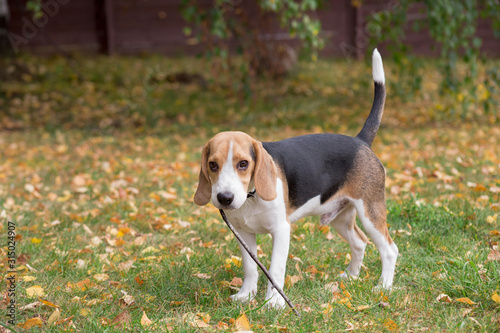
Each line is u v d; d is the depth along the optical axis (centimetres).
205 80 1377
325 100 1232
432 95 1241
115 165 798
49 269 445
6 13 1490
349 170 405
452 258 427
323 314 364
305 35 913
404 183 659
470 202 577
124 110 1183
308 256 479
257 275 410
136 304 388
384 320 350
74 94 1291
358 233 439
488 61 1509
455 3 862
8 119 1139
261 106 1185
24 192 689
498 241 479
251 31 1108
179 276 433
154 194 648
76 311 374
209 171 351
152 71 1420
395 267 438
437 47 1659
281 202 373
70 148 931
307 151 397
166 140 970
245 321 346
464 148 812
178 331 345
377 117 436
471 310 357
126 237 541
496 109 937
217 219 577
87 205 635
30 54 1530
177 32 1614
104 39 1584
